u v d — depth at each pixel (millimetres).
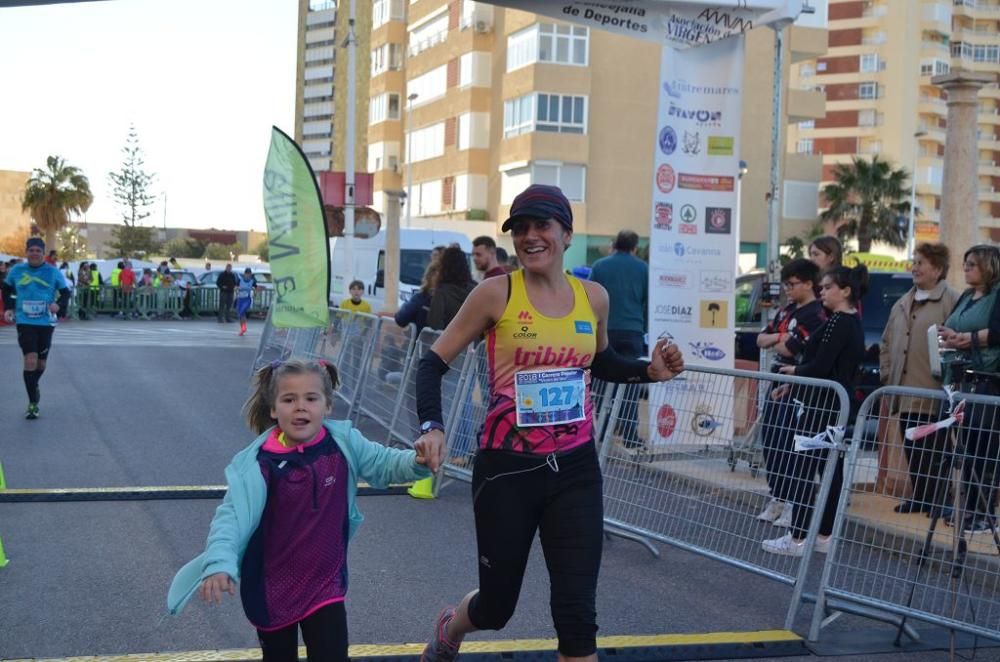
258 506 3770
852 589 5668
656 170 9516
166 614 5723
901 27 81562
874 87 82312
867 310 11766
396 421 10492
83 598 5957
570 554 4051
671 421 7012
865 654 5492
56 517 7730
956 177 10359
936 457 5461
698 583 6699
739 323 14570
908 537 5531
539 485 4098
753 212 45625
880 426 5953
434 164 52812
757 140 45312
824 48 46062
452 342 4219
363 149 63938
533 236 4082
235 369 18562
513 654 5215
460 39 49500
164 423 12203
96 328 30453
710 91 9508
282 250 12469
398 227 22031
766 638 5602
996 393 6781
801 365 7203
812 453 6102
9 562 6582
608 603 6211
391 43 57344
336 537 3924
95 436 11203
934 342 7379
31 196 69500
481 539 4168
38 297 12164
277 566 3854
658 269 9555
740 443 6547
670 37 9297
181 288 37656
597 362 4500
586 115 43312
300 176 12430
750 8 9188
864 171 55938
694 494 6828
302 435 3873
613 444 7457
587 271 12016
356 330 13148
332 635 3812
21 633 5379
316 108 75125
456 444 9031
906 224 56188
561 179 43375
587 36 43188
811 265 7723
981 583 5316
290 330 16500
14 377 16422
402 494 8922
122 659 4969
